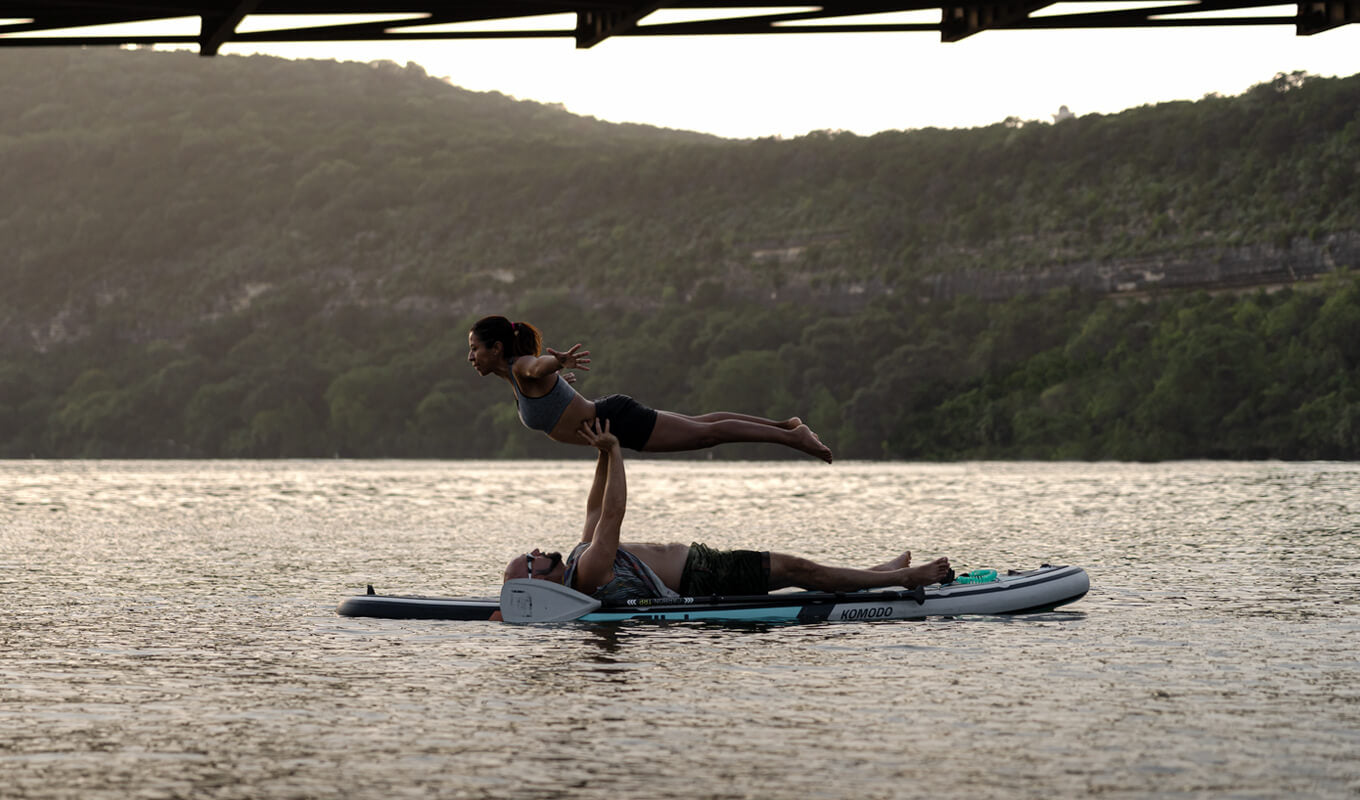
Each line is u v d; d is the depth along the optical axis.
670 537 20.22
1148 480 48.94
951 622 9.81
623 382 159.50
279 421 166.88
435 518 27.20
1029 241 161.62
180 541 19.81
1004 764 5.37
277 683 7.33
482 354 9.88
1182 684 7.13
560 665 7.92
